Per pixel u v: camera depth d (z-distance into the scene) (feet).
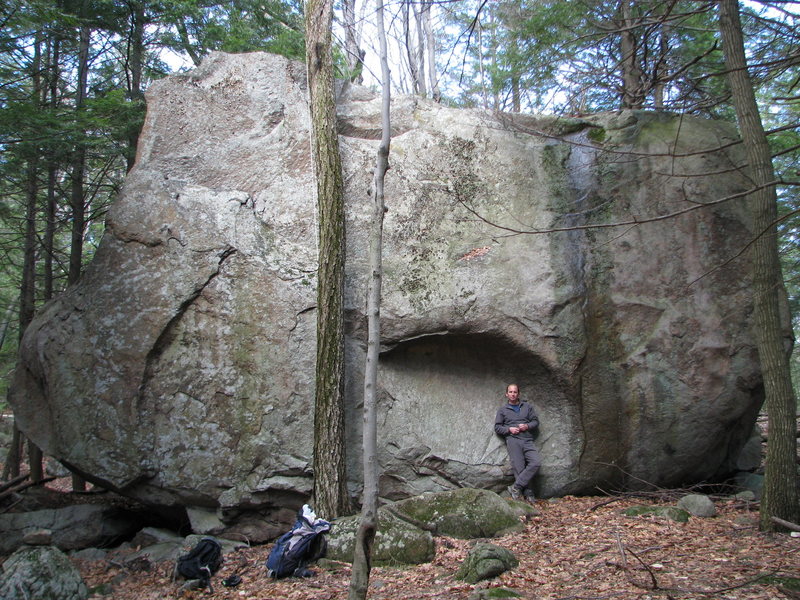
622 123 26.71
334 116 23.48
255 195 24.62
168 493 22.00
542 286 24.38
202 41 39.60
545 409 25.30
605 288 24.84
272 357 22.90
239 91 25.77
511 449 24.13
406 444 23.67
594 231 25.29
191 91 25.50
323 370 21.16
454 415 24.64
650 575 14.87
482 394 25.30
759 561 15.52
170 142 24.79
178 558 18.94
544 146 26.20
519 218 25.08
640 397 24.40
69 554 21.54
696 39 31.86
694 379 24.38
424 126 26.09
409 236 24.58
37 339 22.56
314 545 18.67
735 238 25.44
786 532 17.74
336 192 22.49
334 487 20.51
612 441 24.61
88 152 33.81
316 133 23.13
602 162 25.98
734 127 26.86
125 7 35.24
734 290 25.04
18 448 34.55
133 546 22.27
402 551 18.16
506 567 16.35
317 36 23.89
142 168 24.20
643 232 25.29
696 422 24.38
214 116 25.41
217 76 25.89
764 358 18.67
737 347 24.54
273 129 25.45
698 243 25.27
